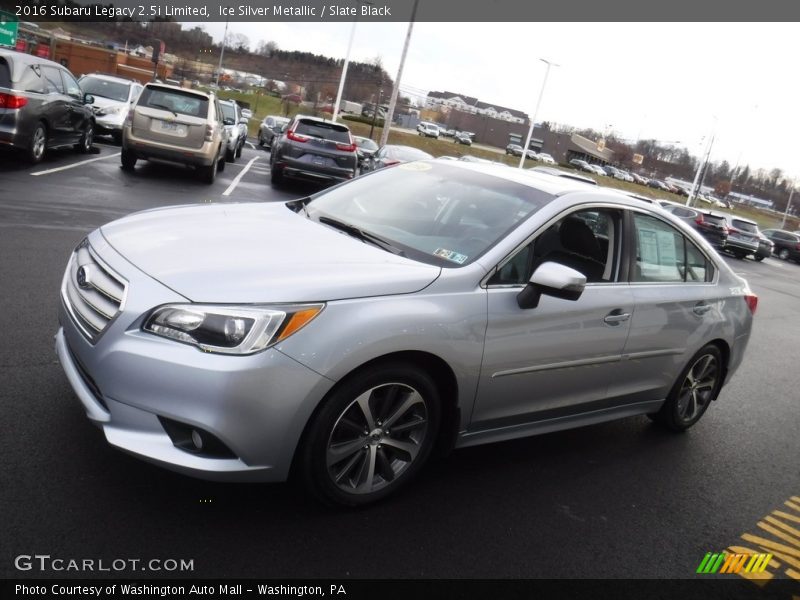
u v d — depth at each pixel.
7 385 3.39
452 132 104.62
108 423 2.50
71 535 2.41
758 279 19.94
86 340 2.62
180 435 2.48
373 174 4.21
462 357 2.93
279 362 2.45
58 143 11.98
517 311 3.12
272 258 2.84
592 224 3.63
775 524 3.63
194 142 12.19
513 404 3.31
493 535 2.95
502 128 115.94
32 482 2.65
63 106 11.74
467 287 3.01
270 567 2.45
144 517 2.58
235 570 2.40
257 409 2.43
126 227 3.14
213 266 2.69
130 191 10.45
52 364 3.73
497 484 3.43
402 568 2.60
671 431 4.66
